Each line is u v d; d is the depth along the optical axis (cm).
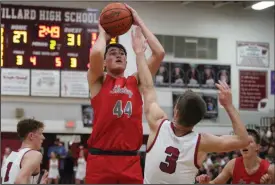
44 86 1533
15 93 1524
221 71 1756
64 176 1480
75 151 1525
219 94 299
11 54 1480
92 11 1506
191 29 1762
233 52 1789
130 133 361
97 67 360
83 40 1503
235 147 298
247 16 1817
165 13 1741
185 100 299
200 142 303
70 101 1563
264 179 464
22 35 1477
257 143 475
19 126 428
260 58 1806
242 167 486
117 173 356
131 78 374
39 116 1559
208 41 1767
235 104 1756
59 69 1511
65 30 1496
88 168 367
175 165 300
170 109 1678
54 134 1562
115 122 359
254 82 1784
